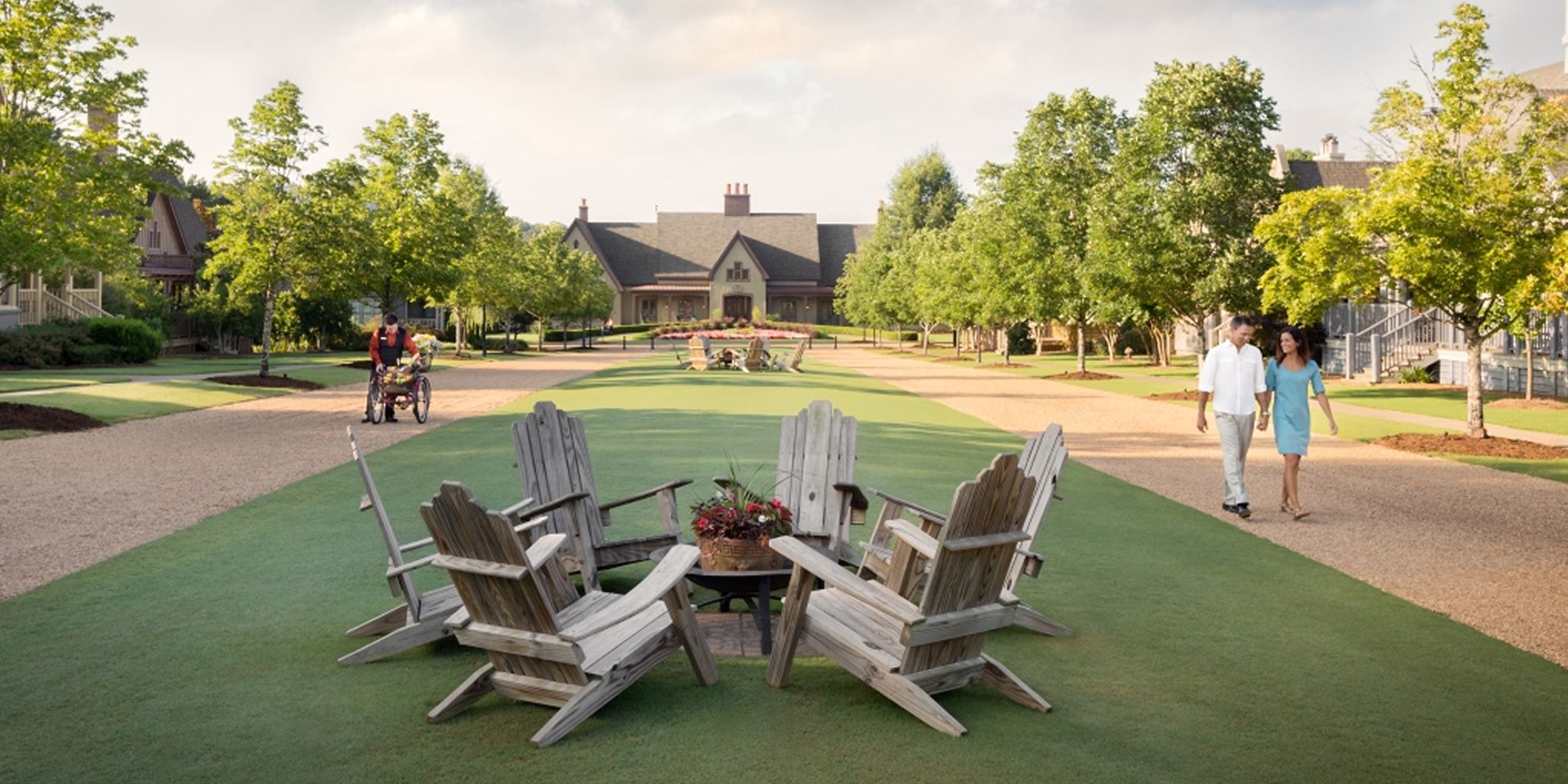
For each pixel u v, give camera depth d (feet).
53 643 20.12
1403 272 58.75
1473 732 16.44
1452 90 62.08
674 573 17.16
